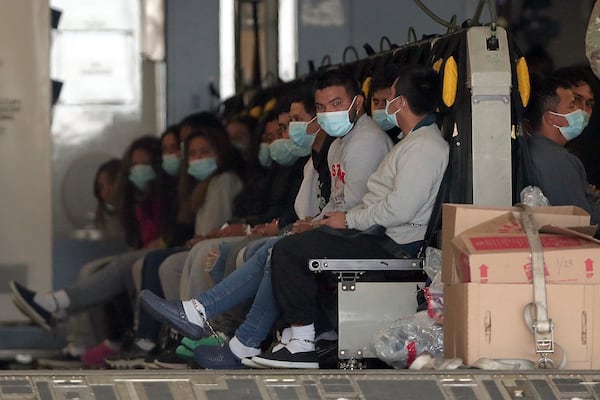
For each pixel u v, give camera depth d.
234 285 12.83
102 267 21.22
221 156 18.69
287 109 16.09
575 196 12.84
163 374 10.00
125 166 22.09
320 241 12.22
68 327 21.09
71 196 23.44
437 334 11.76
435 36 13.71
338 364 12.26
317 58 22.95
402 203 12.09
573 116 13.32
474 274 10.73
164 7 23.95
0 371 9.96
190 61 23.92
